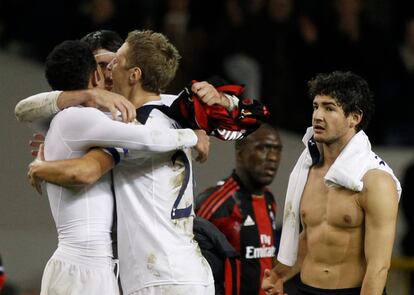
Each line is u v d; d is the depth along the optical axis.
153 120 12.73
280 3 27.20
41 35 27.94
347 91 13.37
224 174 25.64
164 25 27.25
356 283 13.55
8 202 25.50
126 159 12.60
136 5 27.17
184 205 12.80
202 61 27.23
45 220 25.62
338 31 28.00
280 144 16.94
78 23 27.39
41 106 12.70
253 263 16.52
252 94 26.73
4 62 25.59
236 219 16.53
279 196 25.95
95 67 12.88
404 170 26.02
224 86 13.39
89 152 12.37
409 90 28.92
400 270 24.78
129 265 12.68
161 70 12.91
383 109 28.66
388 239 13.13
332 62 27.78
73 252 12.66
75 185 12.30
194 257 12.77
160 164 12.70
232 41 27.12
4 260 25.38
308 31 27.66
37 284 25.36
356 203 13.40
